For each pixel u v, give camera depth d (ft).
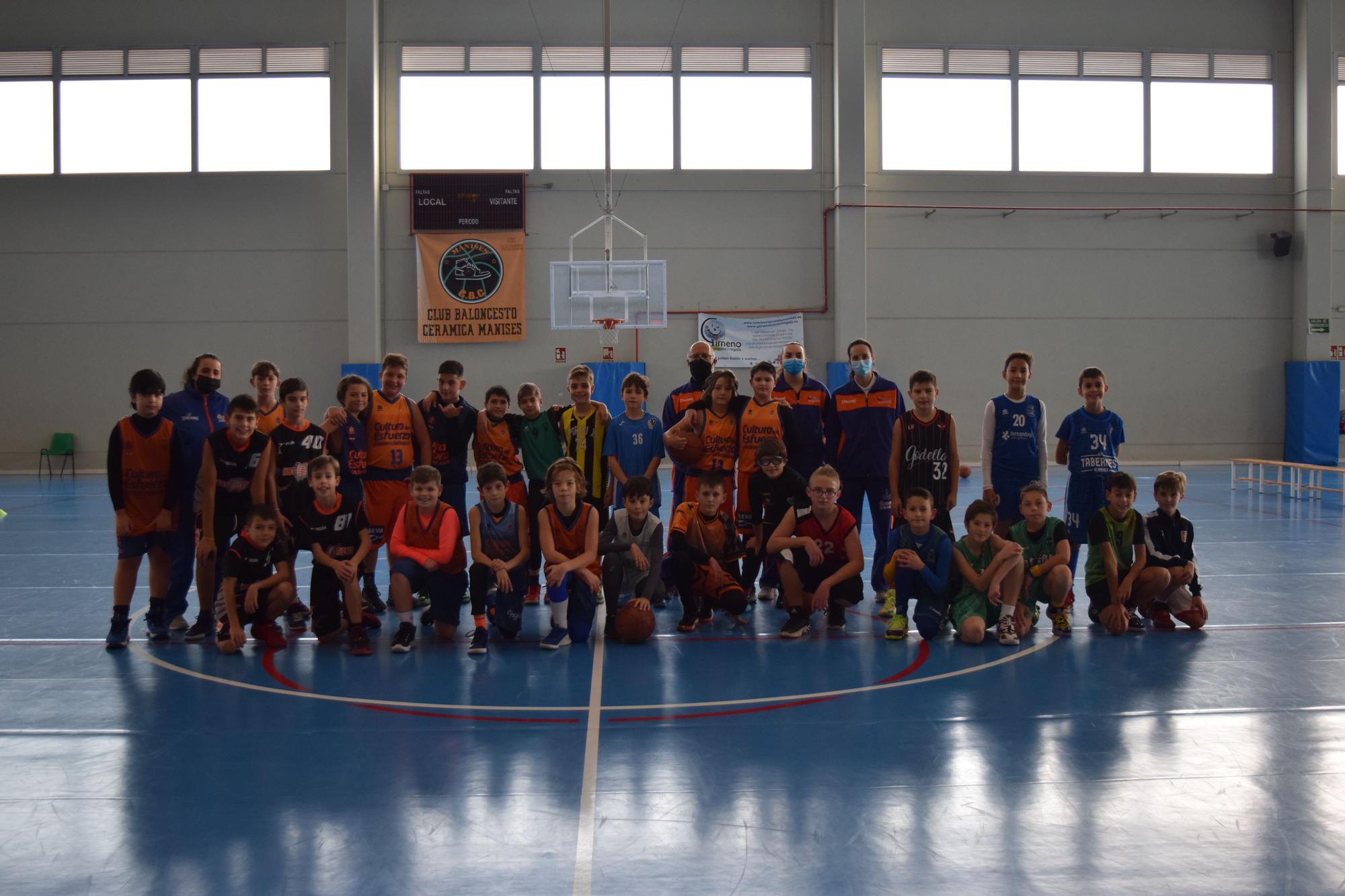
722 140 57.06
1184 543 18.43
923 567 17.76
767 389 20.53
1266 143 58.44
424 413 21.71
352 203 54.70
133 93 55.72
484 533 18.01
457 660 16.75
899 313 57.67
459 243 56.24
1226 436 59.16
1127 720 13.24
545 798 10.71
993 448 21.01
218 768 11.64
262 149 55.93
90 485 49.80
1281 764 11.66
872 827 9.95
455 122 56.29
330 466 17.54
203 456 18.39
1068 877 8.93
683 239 57.11
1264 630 18.51
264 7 55.36
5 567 26.32
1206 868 9.10
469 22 55.88
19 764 11.76
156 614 18.17
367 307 54.95
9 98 55.67
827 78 56.90
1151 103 57.77
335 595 18.08
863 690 14.71
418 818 10.19
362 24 54.34
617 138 56.54
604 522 21.53
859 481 21.70
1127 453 58.95
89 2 55.21
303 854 9.41
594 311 51.78
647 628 17.79
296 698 14.46
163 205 55.93
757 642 17.95
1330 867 9.11
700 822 10.09
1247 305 58.80
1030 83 57.31
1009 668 15.93
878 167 57.11
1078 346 58.34
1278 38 58.03
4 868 9.18
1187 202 58.18
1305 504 39.60
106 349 56.29
